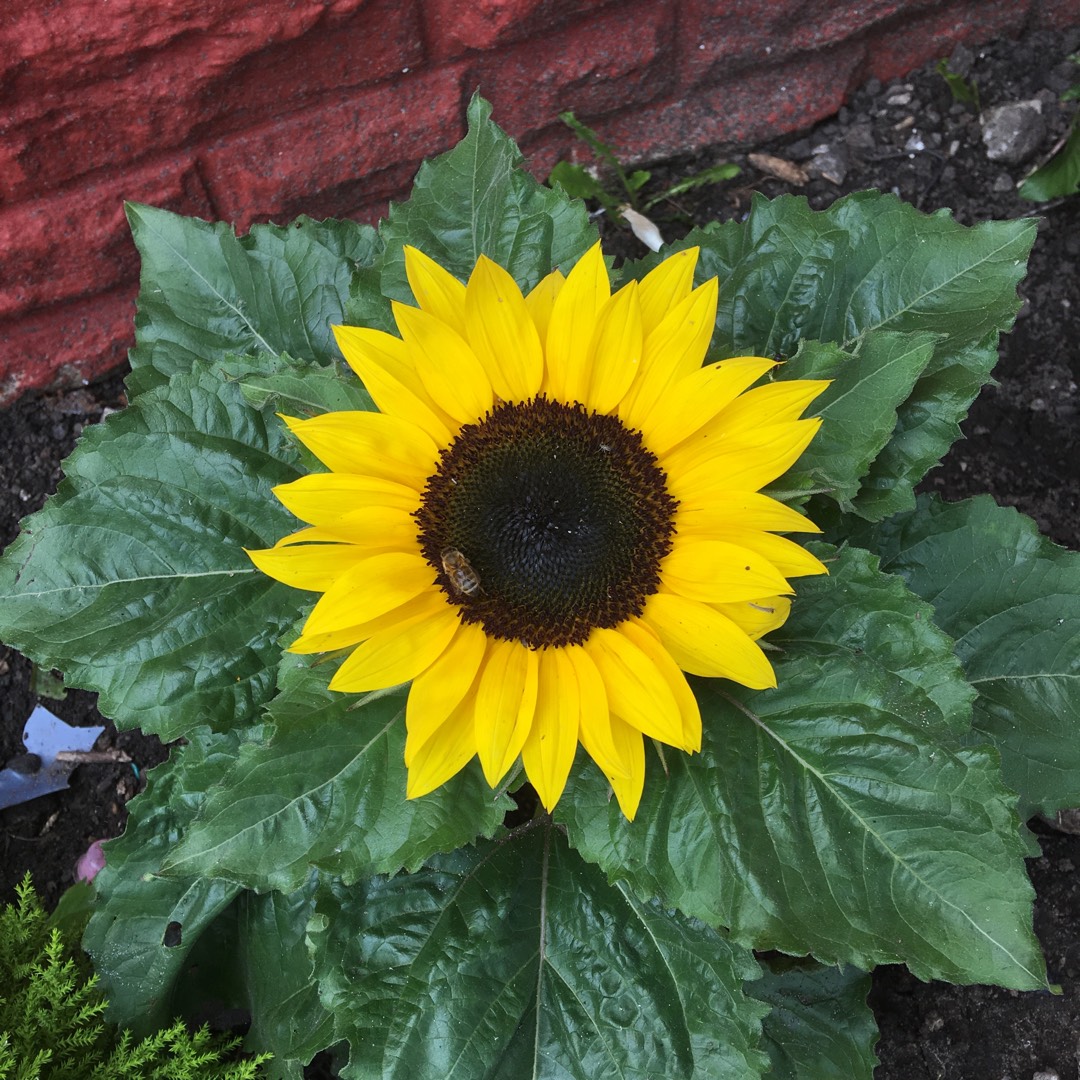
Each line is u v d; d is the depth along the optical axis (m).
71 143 0.51
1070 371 0.56
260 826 0.31
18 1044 0.40
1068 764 0.40
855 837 0.30
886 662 0.33
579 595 0.32
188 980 0.44
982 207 0.60
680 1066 0.34
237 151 0.54
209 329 0.44
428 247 0.38
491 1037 0.34
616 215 0.60
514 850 0.38
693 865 0.31
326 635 0.31
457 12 0.53
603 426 0.33
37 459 0.58
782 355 0.39
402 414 0.32
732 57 0.60
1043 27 0.63
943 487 0.54
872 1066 0.40
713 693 0.33
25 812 0.52
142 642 0.37
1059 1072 0.44
